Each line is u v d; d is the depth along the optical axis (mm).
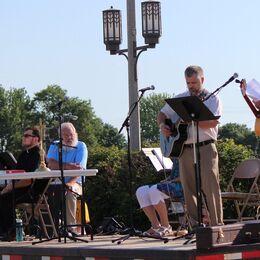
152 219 9727
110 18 16719
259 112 8977
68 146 10766
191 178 8961
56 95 67375
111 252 7527
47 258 8141
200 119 8180
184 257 6992
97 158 15391
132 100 16734
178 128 8844
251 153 14328
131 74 16734
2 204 10695
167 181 9773
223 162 14008
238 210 11164
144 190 9781
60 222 11078
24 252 8406
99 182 15125
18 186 10555
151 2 16250
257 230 7371
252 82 9055
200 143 8773
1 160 11078
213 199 8727
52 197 11125
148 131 60500
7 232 10195
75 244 8445
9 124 69875
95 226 15133
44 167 10477
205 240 6988
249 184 13742
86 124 68125
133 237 9156
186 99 8133
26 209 10938
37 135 10898
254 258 7242
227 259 7109
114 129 65500
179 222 11203
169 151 8953
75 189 10977
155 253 7168
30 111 69938
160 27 16344
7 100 70812
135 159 14961
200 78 8836
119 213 14945
